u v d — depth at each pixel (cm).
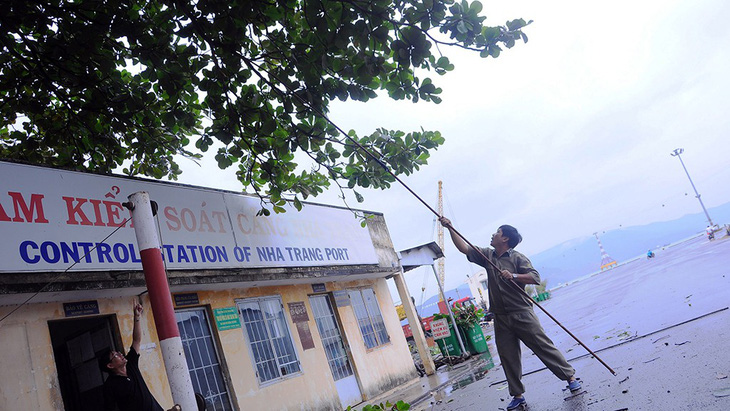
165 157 976
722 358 549
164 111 773
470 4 535
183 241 905
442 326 1675
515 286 622
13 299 673
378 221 1576
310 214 1270
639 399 484
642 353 727
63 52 652
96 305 779
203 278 915
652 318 1084
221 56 645
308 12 539
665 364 607
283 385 1042
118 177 838
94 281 741
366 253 1434
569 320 1800
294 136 727
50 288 689
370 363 1326
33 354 686
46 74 710
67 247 728
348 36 546
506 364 625
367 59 566
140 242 464
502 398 702
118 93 729
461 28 533
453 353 1675
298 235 1195
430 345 2253
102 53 683
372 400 1239
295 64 621
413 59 551
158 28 634
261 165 787
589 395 563
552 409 547
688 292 1355
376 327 1426
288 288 1175
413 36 539
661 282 2056
